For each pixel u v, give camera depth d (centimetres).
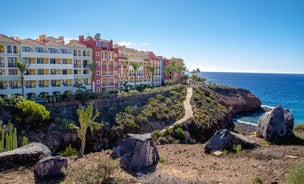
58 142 3791
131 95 5741
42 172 1361
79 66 6347
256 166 1630
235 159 1841
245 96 9312
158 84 10081
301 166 1241
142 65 9150
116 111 5025
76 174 1162
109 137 4319
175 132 4462
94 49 6594
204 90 8606
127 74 8306
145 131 4812
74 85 5775
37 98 5066
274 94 14862
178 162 1752
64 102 4553
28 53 5250
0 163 1452
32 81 5369
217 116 6150
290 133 2408
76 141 3956
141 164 1598
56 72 5803
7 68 4956
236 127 6531
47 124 3903
